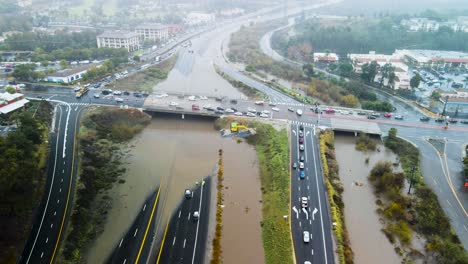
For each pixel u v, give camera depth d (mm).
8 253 133125
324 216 157250
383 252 144750
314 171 189625
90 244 144625
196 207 167750
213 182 187750
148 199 173000
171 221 158250
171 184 185250
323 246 141125
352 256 139500
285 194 170375
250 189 182625
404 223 158500
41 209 156625
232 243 146875
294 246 140500
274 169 192375
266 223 156000
